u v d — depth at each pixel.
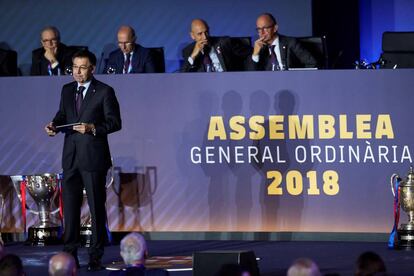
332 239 16.44
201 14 21.28
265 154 16.55
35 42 21.80
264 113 16.55
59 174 16.84
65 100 14.09
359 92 16.31
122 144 17.00
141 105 16.92
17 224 17.33
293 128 16.48
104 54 21.61
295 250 15.30
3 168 17.28
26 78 17.17
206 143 16.73
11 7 21.77
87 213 17.11
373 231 16.34
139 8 21.50
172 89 16.84
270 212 16.56
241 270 8.98
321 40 18.12
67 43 21.72
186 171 16.83
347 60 22.08
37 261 14.78
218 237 16.73
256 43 17.73
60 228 17.05
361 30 22.00
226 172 16.69
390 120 16.27
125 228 17.02
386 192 16.30
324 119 16.42
